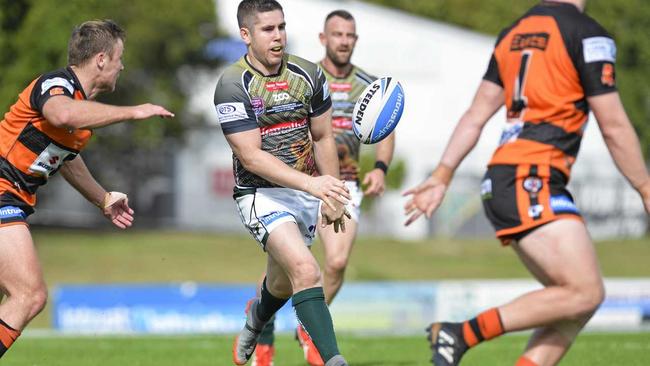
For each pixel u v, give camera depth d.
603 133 15.78
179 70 102.50
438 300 46.31
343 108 26.92
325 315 18.25
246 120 18.67
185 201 106.81
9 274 18.39
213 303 45.84
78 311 45.50
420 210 17.22
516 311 15.62
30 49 75.19
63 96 17.88
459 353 15.95
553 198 15.72
